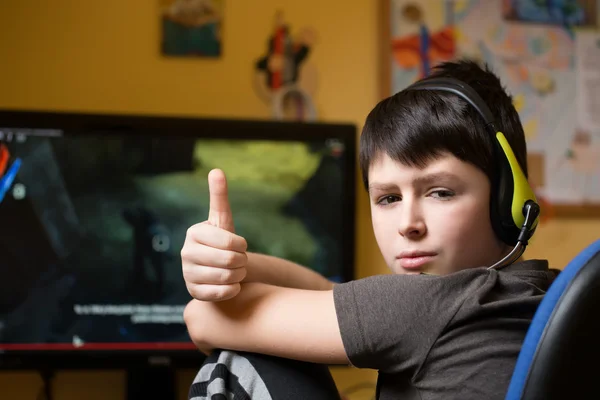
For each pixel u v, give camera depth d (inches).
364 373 74.2
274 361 25.7
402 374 24.0
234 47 74.7
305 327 24.4
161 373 66.9
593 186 78.5
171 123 68.0
